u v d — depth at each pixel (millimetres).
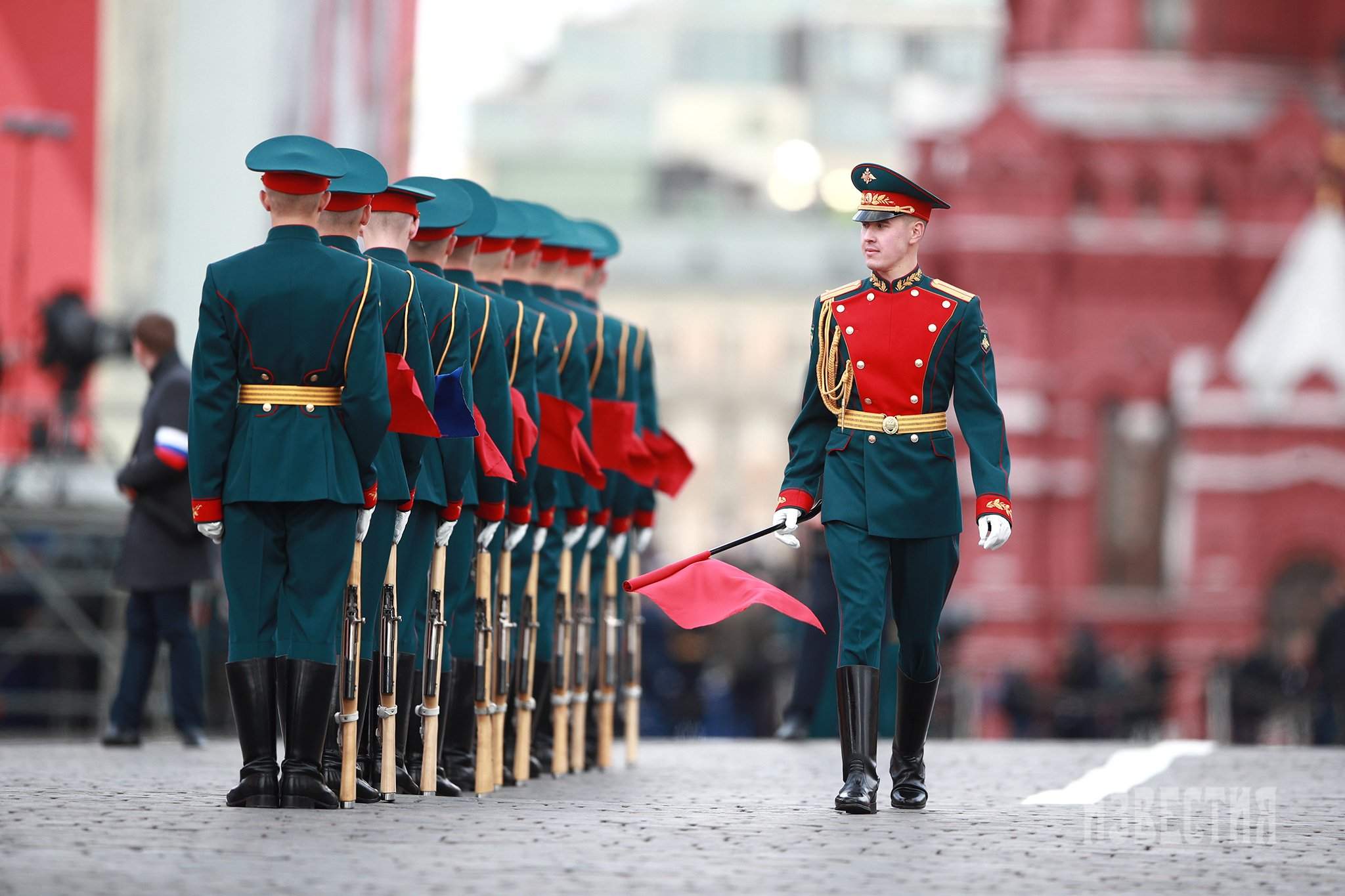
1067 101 177375
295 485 26797
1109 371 173125
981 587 170750
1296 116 174500
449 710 32375
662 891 20516
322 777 27969
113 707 45469
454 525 30375
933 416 28703
